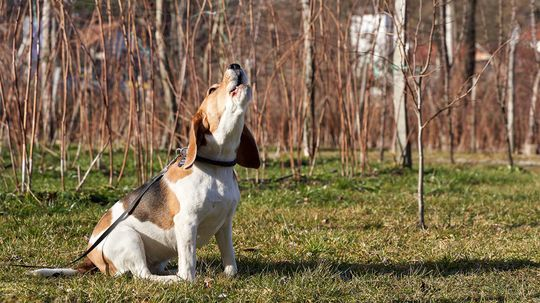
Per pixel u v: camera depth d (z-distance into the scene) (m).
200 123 5.46
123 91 17.70
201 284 5.50
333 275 5.88
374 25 12.66
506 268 6.60
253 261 6.76
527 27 24.30
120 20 11.28
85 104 13.30
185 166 5.35
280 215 9.30
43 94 16.14
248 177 13.02
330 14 12.50
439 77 25.89
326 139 24.78
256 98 12.62
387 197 11.30
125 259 5.61
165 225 5.60
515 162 21.47
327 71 13.86
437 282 5.92
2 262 6.51
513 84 26.16
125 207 5.82
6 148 15.99
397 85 15.87
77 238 7.73
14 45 9.64
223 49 12.08
